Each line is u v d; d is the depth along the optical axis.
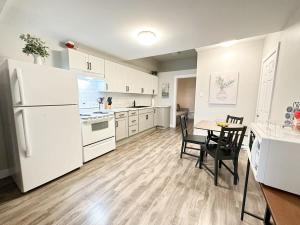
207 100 3.70
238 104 3.36
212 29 2.17
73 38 2.59
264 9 1.67
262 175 0.89
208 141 2.46
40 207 1.51
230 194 1.74
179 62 5.39
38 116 1.74
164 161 2.62
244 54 3.20
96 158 2.75
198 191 1.79
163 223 1.33
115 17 1.89
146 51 3.27
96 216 1.40
